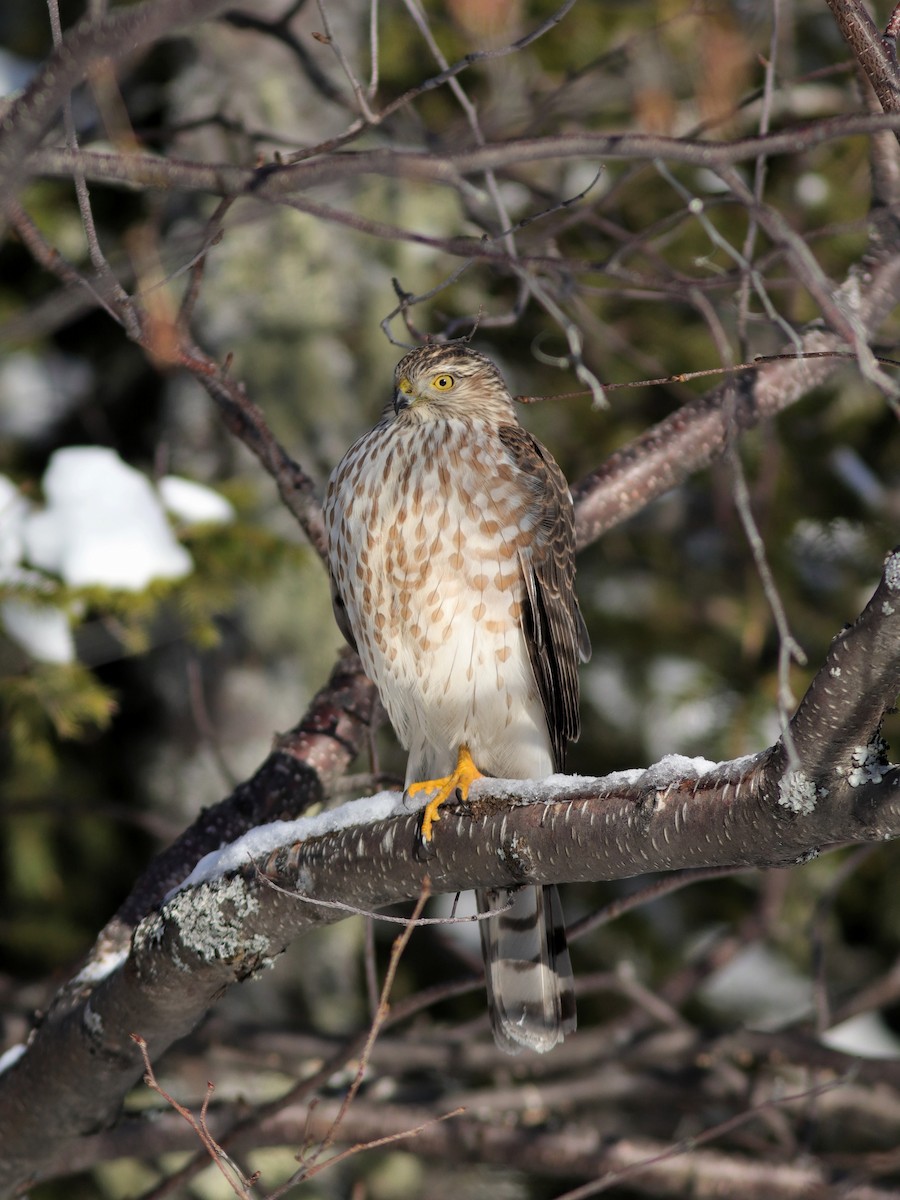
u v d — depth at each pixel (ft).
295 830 20.34
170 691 43.55
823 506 46.85
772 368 27.45
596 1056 34.45
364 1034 24.66
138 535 33.76
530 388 45.24
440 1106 31.76
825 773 15.26
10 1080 23.04
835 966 49.42
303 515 26.81
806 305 36.70
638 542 48.80
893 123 12.73
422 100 41.55
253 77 41.42
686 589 48.21
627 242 24.76
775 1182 31.65
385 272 42.65
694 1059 34.17
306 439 42.52
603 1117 42.32
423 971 45.83
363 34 42.68
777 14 20.17
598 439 45.24
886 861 45.98
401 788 27.27
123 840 44.14
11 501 34.37
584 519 27.81
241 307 42.45
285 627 42.70
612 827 17.43
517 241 29.40
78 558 33.32
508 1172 44.45
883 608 14.23
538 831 18.20
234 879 20.07
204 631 34.09
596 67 30.48
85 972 23.24
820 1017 33.35
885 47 19.67
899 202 21.90
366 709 26.43
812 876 45.52
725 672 46.52
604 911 24.34
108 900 43.88
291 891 19.75
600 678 47.52
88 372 50.21
